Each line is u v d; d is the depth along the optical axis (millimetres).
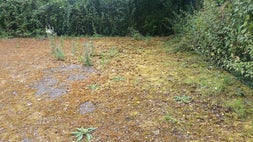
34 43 5301
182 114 2639
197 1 5270
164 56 4379
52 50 4480
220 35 3637
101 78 3457
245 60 3082
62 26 5883
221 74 3527
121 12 5871
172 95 3004
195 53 4434
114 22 5898
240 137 2283
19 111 2773
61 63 4023
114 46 4949
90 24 5926
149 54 4504
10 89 3232
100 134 2379
